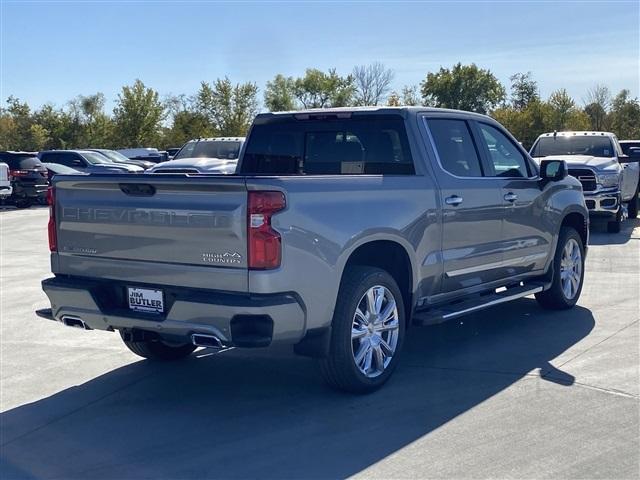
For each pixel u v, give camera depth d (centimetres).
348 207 562
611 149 1712
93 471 471
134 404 589
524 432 506
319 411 559
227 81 5259
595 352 688
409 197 620
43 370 684
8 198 2702
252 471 461
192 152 2094
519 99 5412
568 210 841
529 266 787
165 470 468
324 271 539
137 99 5372
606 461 459
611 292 960
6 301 1001
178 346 699
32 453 501
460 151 708
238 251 510
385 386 610
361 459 473
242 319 511
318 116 705
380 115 674
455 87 5116
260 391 610
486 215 705
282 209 512
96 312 576
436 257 649
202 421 548
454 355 694
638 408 546
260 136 752
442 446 488
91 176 572
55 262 608
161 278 544
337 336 561
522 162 795
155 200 542
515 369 645
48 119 5825
